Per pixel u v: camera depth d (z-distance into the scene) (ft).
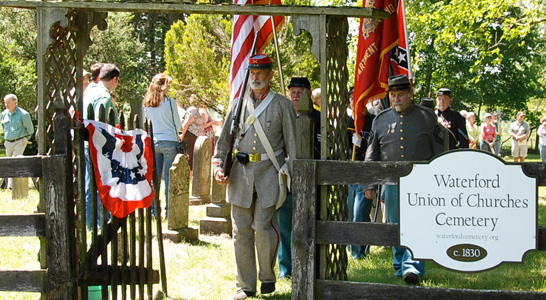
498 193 12.59
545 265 21.53
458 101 131.13
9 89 79.46
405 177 12.91
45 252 13.99
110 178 14.93
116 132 15.24
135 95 101.76
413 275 18.24
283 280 19.11
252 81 16.75
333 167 13.24
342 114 15.07
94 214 14.76
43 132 14.03
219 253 22.39
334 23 14.32
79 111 15.40
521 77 133.90
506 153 128.67
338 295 13.30
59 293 13.78
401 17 21.89
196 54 51.34
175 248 23.12
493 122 70.95
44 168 13.66
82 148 14.23
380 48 18.25
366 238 13.15
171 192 24.18
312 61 46.24
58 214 13.66
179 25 54.03
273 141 16.89
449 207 12.76
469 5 49.93
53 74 14.67
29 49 93.61
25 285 13.83
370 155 19.21
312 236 13.26
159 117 28.58
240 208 17.16
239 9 13.37
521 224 12.53
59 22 13.98
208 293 17.57
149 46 114.83
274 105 16.92
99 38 98.07
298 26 13.48
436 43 56.85
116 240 15.29
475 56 117.50
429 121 18.60
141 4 13.57
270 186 16.79
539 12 46.91
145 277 16.43
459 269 12.75
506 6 47.70
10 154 40.45
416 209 12.89
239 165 17.03
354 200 23.80
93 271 14.56
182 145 31.71
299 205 13.34
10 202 34.81
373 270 20.80
